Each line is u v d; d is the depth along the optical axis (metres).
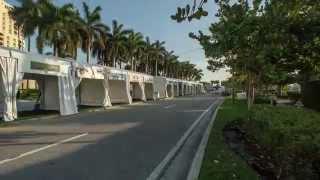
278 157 9.86
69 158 12.82
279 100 38.81
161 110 38.72
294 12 7.07
